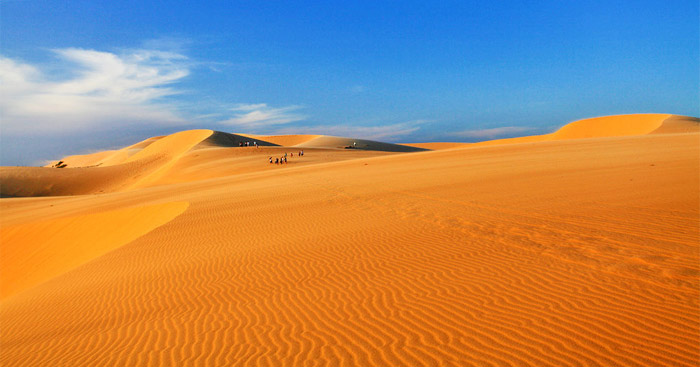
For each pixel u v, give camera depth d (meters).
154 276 9.12
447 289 6.27
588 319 4.82
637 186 13.04
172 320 6.39
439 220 11.24
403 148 147.88
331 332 5.29
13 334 7.20
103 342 5.91
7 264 19.70
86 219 22.72
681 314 4.67
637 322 4.62
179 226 14.81
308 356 4.73
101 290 8.73
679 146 25.42
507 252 7.75
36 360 5.70
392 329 5.18
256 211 16.25
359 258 8.50
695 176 13.73
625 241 7.59
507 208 11.86
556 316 5.00
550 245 7.88
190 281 8.39
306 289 7.04
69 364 5.34
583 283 5.87
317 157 61.28
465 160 29.89
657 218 8.96
